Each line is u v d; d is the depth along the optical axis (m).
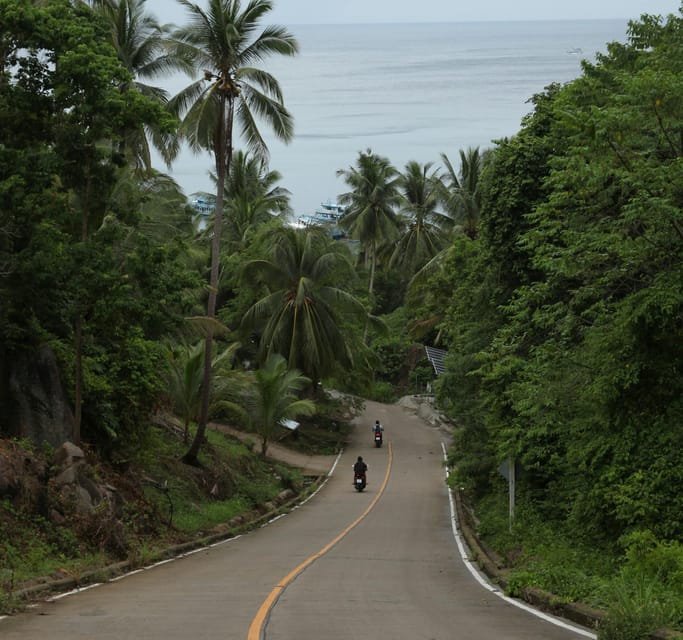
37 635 10.13
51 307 20.27
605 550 18.86
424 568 19.66
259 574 17.73
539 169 27.11
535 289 22.27
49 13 19.88
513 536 21.92
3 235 19.62
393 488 43.53
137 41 37.41
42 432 20.77
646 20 22.16
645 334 17.44
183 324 23.70
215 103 32.12
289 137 33.06
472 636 10.25
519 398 23.64
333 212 153.25
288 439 56.06
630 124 16.73
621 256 17.78
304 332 54.09
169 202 43.31
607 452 18.81
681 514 16.95
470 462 32.75
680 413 18.05
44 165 19.06
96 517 18.88
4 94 19.50
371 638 10.04
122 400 25.27
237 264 59.66
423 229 80.69
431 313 54.41
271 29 32.19
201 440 33.75
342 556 21.77
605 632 10.15
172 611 12.21
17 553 15.80
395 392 83.50
